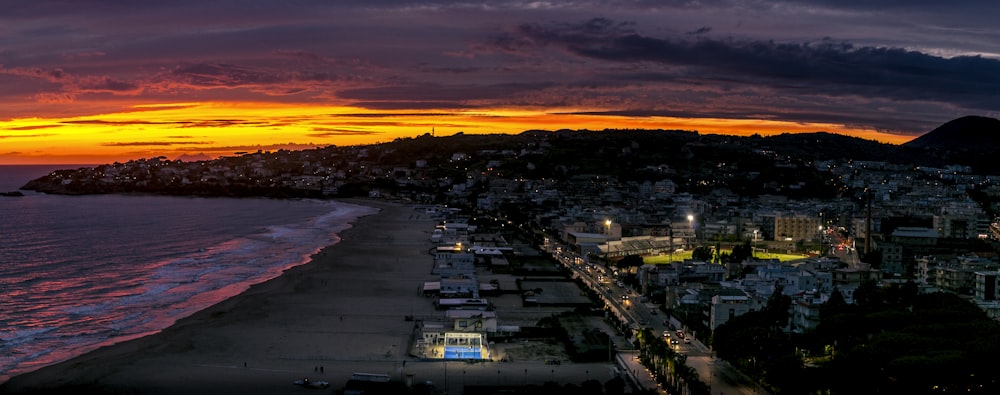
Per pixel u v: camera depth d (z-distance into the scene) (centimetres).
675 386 19888
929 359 18462
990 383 18625
